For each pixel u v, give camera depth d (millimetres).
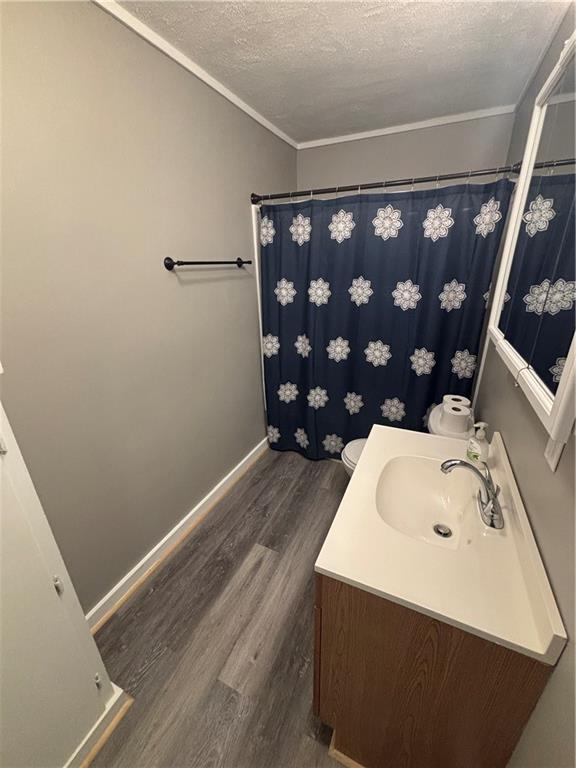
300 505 2059
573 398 561
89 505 1298
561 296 695
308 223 1937
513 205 1224
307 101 1801
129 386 1392
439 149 2088
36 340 1042
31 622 791
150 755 1025
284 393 2426
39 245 1013
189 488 1856
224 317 1930
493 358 1456
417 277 1806
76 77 1038
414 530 1075
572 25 1036
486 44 1320
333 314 2064
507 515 884
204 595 1519
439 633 700
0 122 888
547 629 589
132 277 1331
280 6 1120
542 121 1040
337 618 811
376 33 1259
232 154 1778
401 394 2078
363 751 970
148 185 1335
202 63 1451
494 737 745
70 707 926
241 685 1189
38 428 1084
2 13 856
